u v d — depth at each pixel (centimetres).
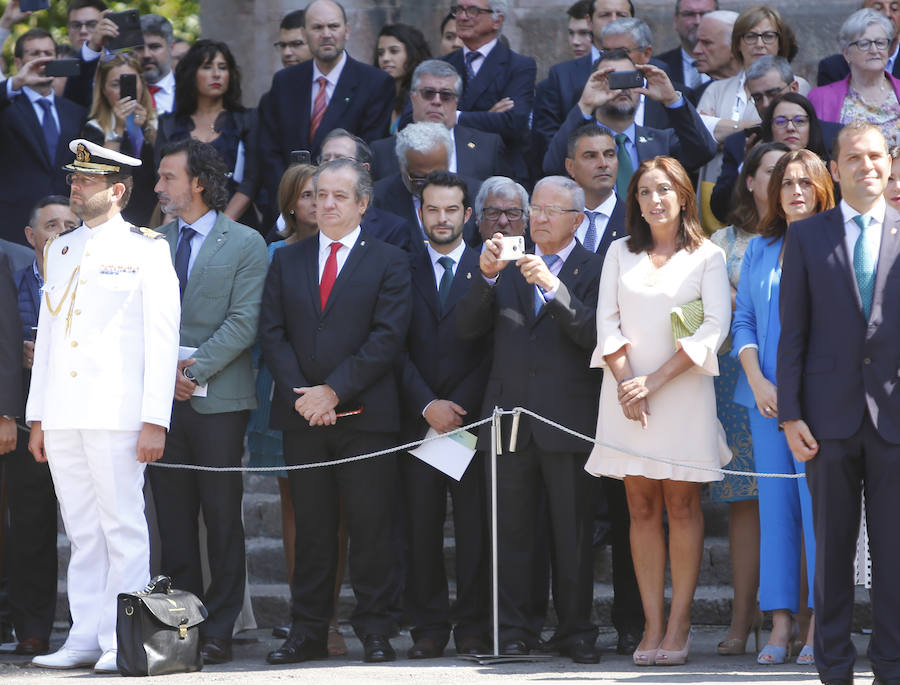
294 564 2658
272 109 3525
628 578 2661
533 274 2450
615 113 3123
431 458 2562
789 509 2445
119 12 3500
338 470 2575
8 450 2619
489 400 2566
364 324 2564
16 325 2602
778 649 2442
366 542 2566
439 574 2625
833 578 2033
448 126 3203
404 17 4256
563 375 2531
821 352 2061
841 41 3375
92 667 2486
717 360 2530
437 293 2670
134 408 2461
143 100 3484
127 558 2464
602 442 2408
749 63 3475
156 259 2488
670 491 2458
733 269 2655
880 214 2084
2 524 2912
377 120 3534
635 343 2439
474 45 3631
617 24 3284
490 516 2559
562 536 2519
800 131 2878
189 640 2403
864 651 2602
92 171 2480
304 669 2434
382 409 2559
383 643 2548
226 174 2719
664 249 2467
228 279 2631
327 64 3516
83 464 2481
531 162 3478
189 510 2612
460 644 2606
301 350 2567
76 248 2514
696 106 3534
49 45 3800
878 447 2011
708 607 2939
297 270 2606
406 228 2831
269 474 2891
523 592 2550
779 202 2462
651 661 2434
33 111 3556
